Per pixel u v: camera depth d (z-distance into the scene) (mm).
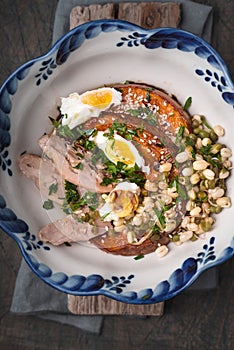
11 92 515
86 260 536
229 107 533
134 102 539
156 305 582
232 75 601
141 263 538
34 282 603
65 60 526
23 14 616
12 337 620
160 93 542
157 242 539
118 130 533
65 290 518
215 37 602
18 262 617
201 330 611
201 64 526
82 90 545
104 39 520
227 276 609
